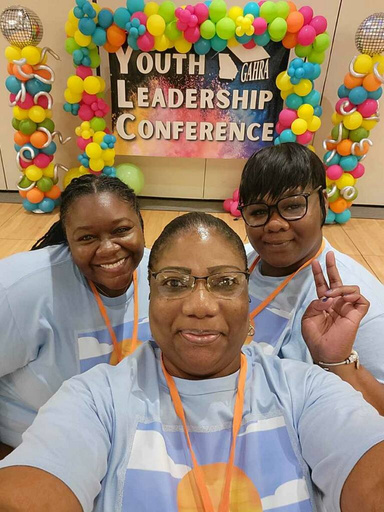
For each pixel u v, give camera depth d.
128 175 3.61
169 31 3.02
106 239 1.11
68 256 1.24
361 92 3.01
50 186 3.51
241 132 3.51
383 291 1.27
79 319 1.21
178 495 0.74
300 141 3.27
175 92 3.36
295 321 1.25
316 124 3.22
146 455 0.76
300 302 1.27
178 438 0.79
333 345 1.03
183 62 3.24
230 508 0.74
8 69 3.06
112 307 1.24
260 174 1.18
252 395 0.84
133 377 0.85
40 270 1.18
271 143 3.55
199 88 3.35
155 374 0.87
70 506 0.64
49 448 0.69
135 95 3.38
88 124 3.26
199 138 3.55
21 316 1.13
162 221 3.61
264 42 3.09
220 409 0.81
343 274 1.27
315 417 0.77
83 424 0.75
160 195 4.04
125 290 1.26
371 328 1.12
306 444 0.76
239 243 0.85
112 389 0.83
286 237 1.20
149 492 0.72
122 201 1.14
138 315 1.28
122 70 3.29
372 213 3.88
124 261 1.16
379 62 2.97
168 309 0.77
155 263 0.83
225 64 3.25
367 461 0.66
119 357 1.23
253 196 1.21
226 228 0.85
